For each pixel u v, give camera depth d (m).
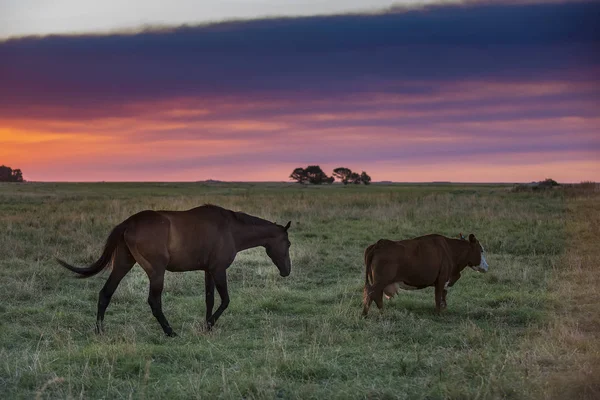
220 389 6.00
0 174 135.12
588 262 14.62
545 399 5.69
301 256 15.11
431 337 8.52
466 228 21.12
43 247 15.95
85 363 6.92
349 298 11.20
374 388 6.05
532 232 19.59
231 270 13.86
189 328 9.22
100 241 17.14
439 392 5.89
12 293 11.23
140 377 6.49
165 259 8.97
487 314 10.00
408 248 9.97
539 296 11.18
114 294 11.23
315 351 7.44
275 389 6.10
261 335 8.84
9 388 6.14
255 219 9.93
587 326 8.97
